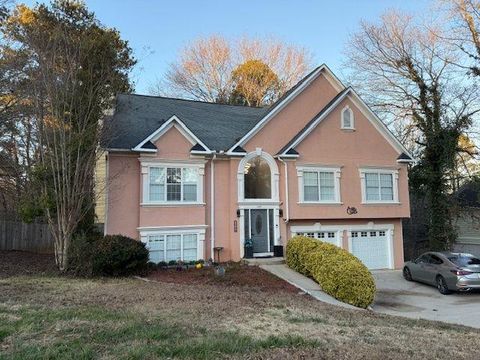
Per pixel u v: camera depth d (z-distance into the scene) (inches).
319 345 252.8
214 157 739.4
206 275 607.2
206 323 296.7
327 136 815.7
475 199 1082.7
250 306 389.4
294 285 569.6
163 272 629.0
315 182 797.2
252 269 655.1
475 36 1005.2
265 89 1701.5
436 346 279.3
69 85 608.1
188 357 211.8
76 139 597.6
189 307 360.2
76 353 210.7
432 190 1020.5
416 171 1036.5
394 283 720.3
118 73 717.9
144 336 247.3
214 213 738.2
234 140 794.2
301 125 823.7
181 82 1691.7
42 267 625.9
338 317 374.6
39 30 652.1
